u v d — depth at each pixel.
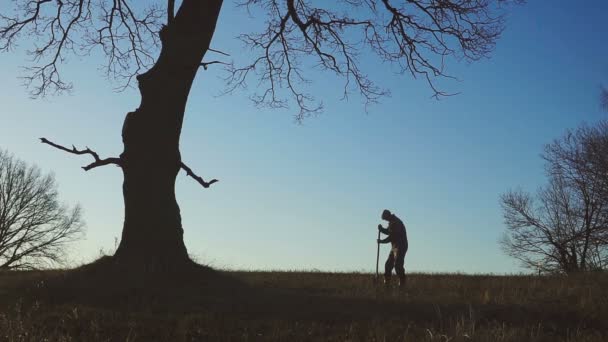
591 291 13.19
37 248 39.66
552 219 38.25
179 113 14.23
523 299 12.01
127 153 13.96
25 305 10.21
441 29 16.58
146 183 13.72
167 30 14.61
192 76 14.40
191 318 9.17
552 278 17.84
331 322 9.46
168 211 13.77
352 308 10.45
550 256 38.41
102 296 11.12
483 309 10.59
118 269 13.04
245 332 8.47
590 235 35.97
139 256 13.23
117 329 8.41
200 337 8.19
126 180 13.89
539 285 15.10
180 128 14.34
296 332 8.54
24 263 39.03
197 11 14.42
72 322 8.73
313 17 16.91
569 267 36.91
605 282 15.52
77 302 10.68
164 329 8.49
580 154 36.16
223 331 8.52
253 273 18.31
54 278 12.71
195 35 14.34
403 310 10.42
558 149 37.06
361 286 14.31
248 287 12.72
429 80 17.00
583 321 10.26
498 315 10.34
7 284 12.31
